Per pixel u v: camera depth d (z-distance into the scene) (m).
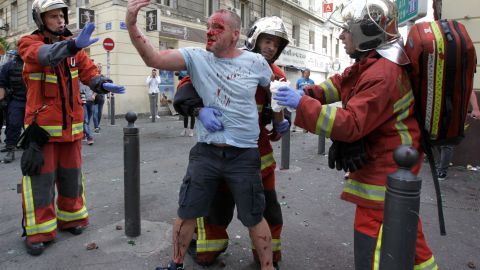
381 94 1.92
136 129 3.39
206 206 2.57
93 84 3.34
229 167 2.49
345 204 4.59
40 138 3.05
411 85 2.07
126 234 3.48
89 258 3.10
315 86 2.54
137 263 3.03
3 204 4.46
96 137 9.63
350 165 2.09
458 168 6.53
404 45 2.09
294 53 26.42
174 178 5.69
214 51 2.38
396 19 2.10
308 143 9.27
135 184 3.42
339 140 2.02
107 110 14.48
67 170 3.41
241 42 17.84
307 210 4.38
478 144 6.45
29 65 2.98
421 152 2.18
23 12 20.05
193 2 17.05
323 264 3.11
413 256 1.62
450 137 2.09
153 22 14.38
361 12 2.06
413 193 1.57
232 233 3.66
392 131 2.03
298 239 3.58
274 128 2.82
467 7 6.47
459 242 3.55
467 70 1.96
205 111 2.42
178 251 2.67
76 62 3.31
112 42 13.16
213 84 2.40
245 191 2.50
